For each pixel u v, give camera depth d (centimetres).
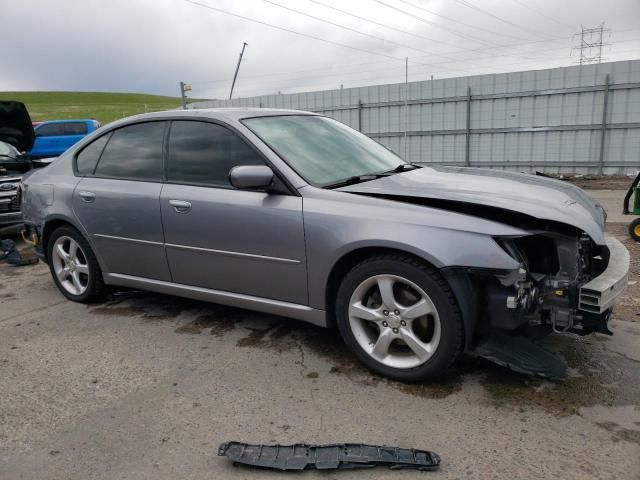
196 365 331
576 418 259
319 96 1945
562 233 281
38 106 7494
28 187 476
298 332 377
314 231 309
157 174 388
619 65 1396
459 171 388
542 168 1564
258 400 287
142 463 237
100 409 284
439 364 284
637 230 661
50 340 380
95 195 415
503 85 1568
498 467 225
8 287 519
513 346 285
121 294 479
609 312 288
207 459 239
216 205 348
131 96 9994
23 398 298
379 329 303
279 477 225
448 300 275
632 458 228
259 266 338
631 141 1427
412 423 260
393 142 1814
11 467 237
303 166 338
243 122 357
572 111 1484
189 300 455
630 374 300
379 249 296
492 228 270
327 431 256
